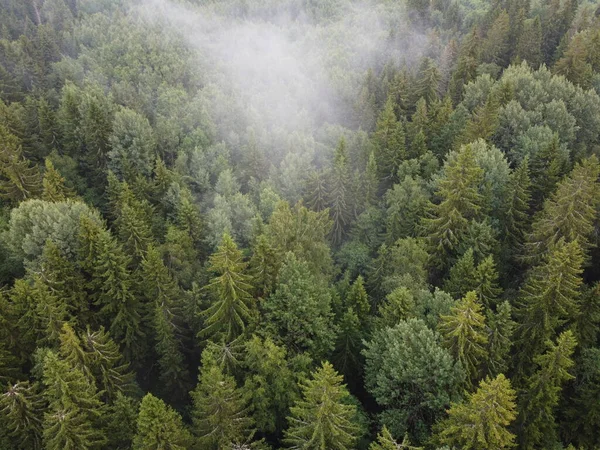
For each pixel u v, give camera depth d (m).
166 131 86.38
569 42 96.62
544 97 73.00
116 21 138.62
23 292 40.94
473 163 53.44
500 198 57.28
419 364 35.94
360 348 45.53
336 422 30.72
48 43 118.31
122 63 117.00
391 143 72.25
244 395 36.03
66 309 45.22
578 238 46.53
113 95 97.94
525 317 43.12
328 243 64.75
